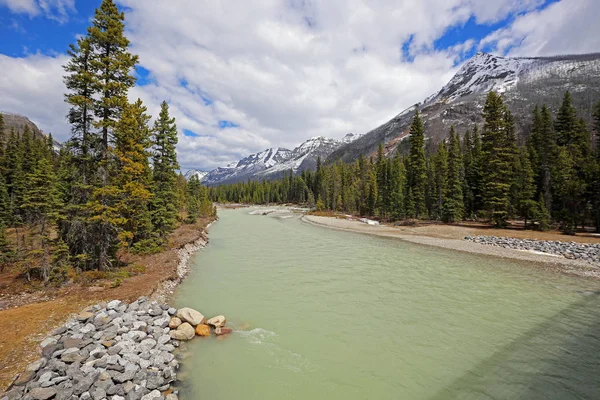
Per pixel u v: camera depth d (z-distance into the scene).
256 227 55.53
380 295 16.72
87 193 18.17
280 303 15.48
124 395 7.67
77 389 7.52
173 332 11.59
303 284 18.83
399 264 24.39
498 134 42.97
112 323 11.40
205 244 34.53
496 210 42.09
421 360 10.14
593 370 9.55
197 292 17.20
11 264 20.56
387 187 65.06
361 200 84.31
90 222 17.95
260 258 26.86
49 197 17.39
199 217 64.69
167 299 15.77
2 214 31.12
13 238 25.47
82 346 9.64
